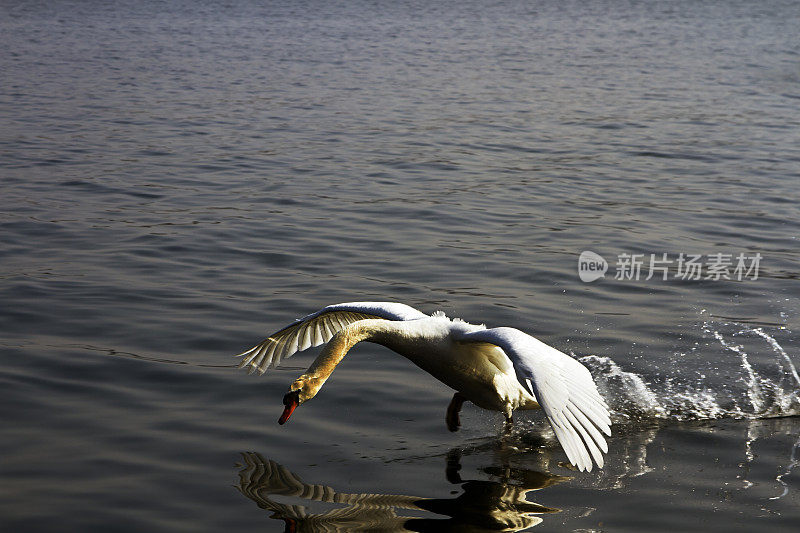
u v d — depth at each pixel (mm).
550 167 16906
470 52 36719
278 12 56750
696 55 36562
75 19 50844
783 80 29406
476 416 6941
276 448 6219
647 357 8070
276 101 24609
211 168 16562
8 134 19312
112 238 11883
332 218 13148
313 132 20297
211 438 6348
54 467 5844
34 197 14086
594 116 22625
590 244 11898
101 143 18656
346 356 7957
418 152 18219
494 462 6086
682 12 59531
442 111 23234
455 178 15938
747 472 5910
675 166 17031
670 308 9422
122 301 9328
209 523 5191
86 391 7078
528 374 5215
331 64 32562
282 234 12227
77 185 14984
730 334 8648
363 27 47594
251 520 5227
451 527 5152
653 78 29703
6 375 7305
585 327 8820
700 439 6457
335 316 7059
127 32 44062
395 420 6762
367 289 9969
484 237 12227
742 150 18500
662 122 21875
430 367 6414
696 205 14078
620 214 13516
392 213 13453
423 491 5641
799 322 9000
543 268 10797
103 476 5742
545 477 5863
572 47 39250
